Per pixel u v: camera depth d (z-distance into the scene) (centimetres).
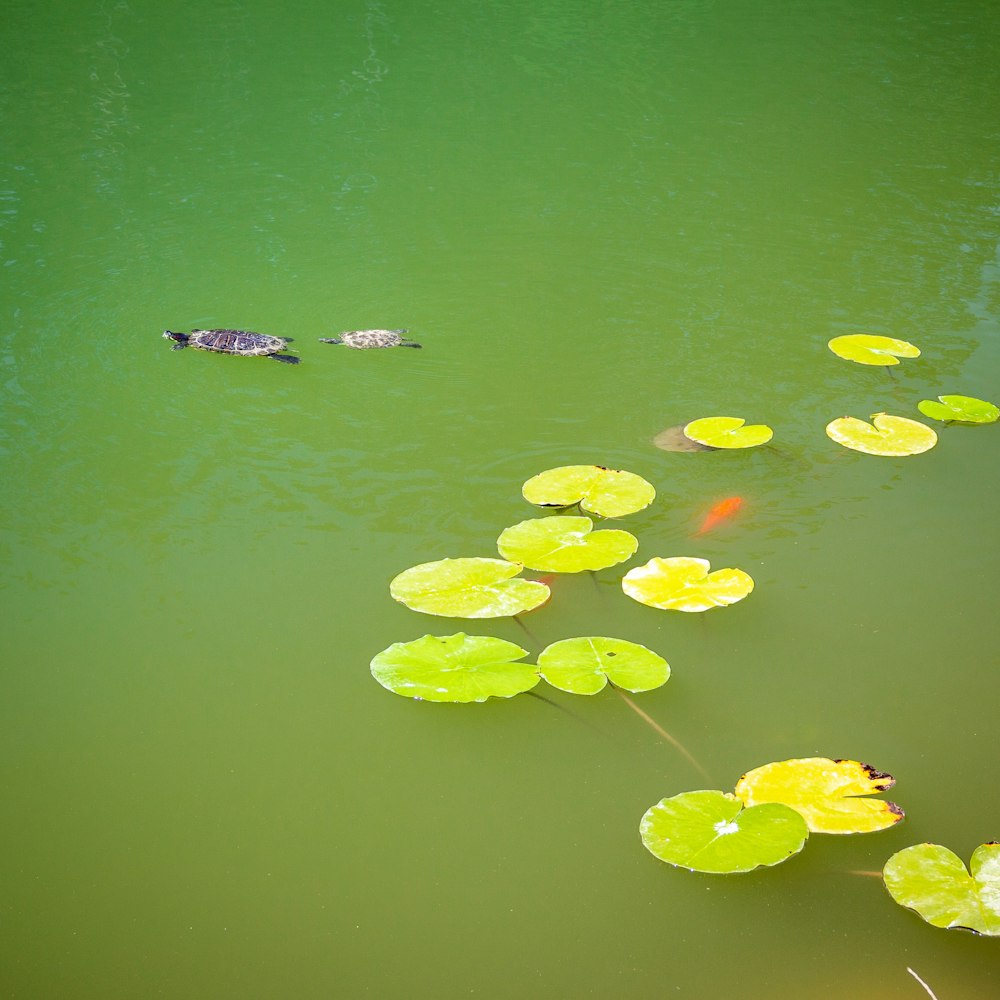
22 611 376
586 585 394
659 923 265
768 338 600
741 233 745
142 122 955
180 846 287
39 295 643
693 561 388
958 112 990
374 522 432
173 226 752
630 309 641
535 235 748
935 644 362
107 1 1321
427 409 529
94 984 250
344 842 288
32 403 525
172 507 442
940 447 485
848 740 320
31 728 325
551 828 292
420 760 316
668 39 1229
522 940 261
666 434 502
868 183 830
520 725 329
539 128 961
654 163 879
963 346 585
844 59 1152
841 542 417
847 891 272
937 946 258
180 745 320
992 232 737
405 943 260
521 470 472
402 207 795
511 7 1357
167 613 377
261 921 266
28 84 1037
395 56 1156
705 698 338
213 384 551
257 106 1002
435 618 374
